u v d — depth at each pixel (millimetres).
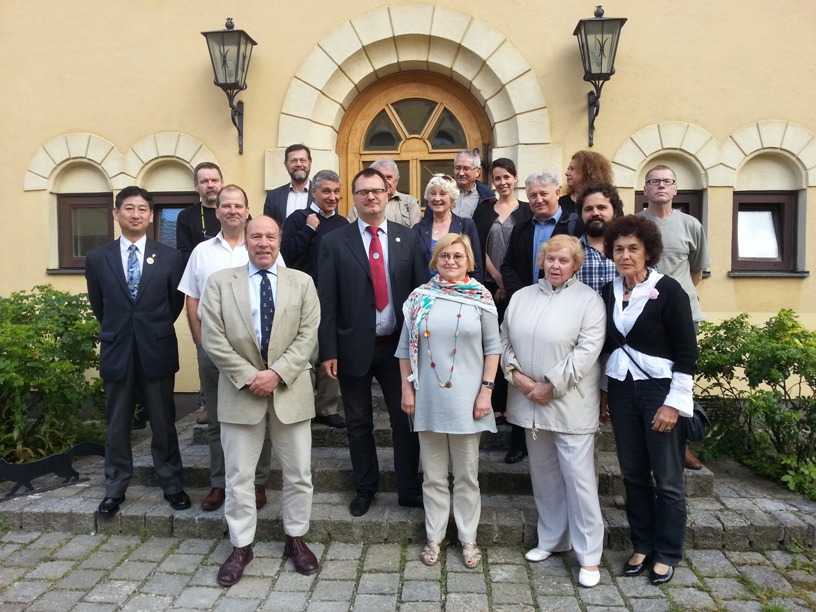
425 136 5559
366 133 5586
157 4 5328
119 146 5422
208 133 5348
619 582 2910
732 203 5121
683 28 5055
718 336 4160
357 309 3256
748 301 5133
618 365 2902
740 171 5176
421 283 3328
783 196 5195
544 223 3578
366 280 3262
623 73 5098
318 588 2877
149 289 3436
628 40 5086
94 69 5402
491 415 2986
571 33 5109
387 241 3334
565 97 5129
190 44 5324
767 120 5051
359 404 3350
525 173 5160
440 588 2871
